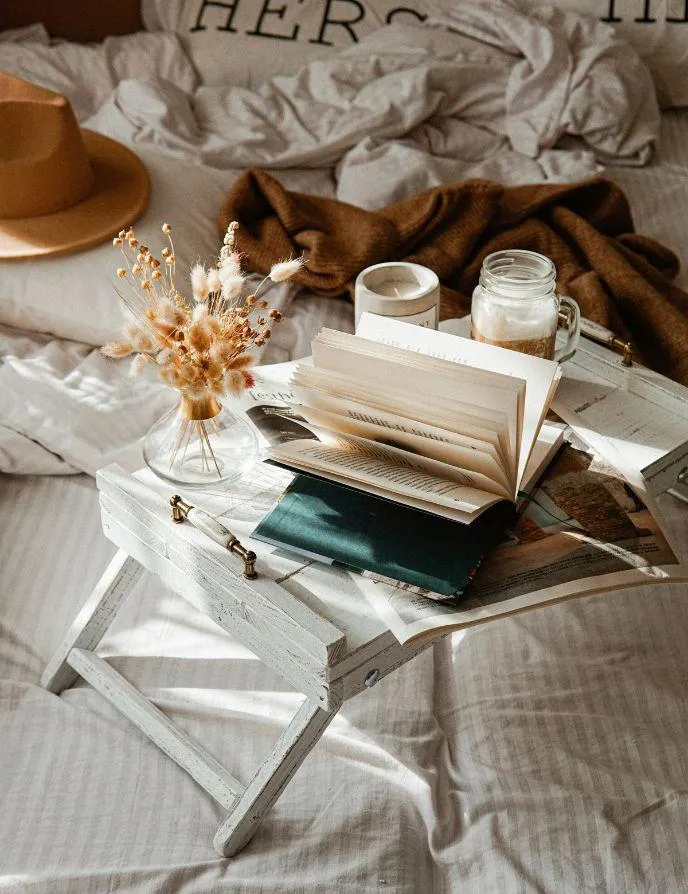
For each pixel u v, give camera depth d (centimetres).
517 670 119
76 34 252
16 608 129
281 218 182
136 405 151
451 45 230
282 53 235
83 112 229
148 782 109
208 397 100
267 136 212
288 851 100
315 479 103
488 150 219
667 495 145
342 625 90
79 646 118
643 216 206
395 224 185
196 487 104
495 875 97
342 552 94
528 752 110
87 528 141
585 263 187
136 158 187
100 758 111
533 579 93
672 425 118
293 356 164
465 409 93
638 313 171
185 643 124
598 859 99
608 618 126
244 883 97
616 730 112
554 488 105
